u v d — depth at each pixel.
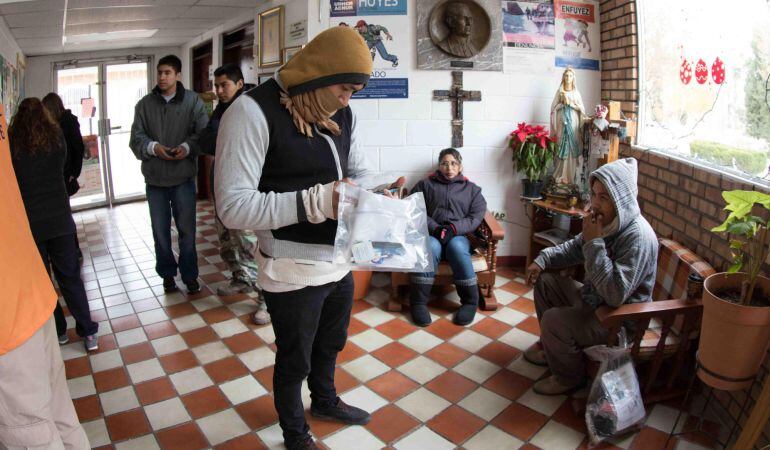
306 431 2.01
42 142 2.51
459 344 2.89
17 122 2.48
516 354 2.79
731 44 2.47
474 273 3.19
